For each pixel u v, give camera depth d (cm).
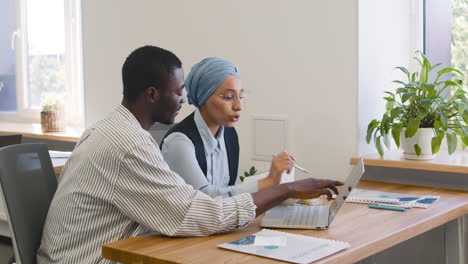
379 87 293
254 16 311
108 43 382
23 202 190
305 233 175
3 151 187
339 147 287
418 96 258
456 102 253
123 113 180
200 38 335
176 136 206
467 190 248
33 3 458
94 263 174
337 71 285
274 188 187
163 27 351
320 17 289
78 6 427
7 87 485
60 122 414
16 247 185
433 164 252
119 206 172
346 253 155
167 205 169
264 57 309
